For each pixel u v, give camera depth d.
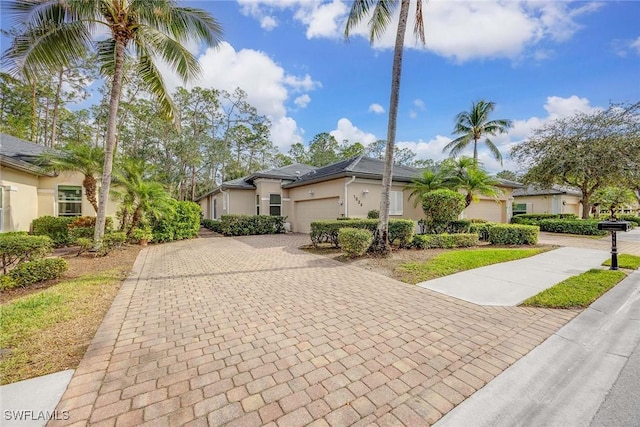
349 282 5.77
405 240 9.34
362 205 14.12
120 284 5.68
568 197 25.03
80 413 2.07
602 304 4.32
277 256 8.88
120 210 12.12
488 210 19.05
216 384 2.44
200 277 6.28
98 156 10.58
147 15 8.52
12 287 5.00
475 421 2.02
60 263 5.71
